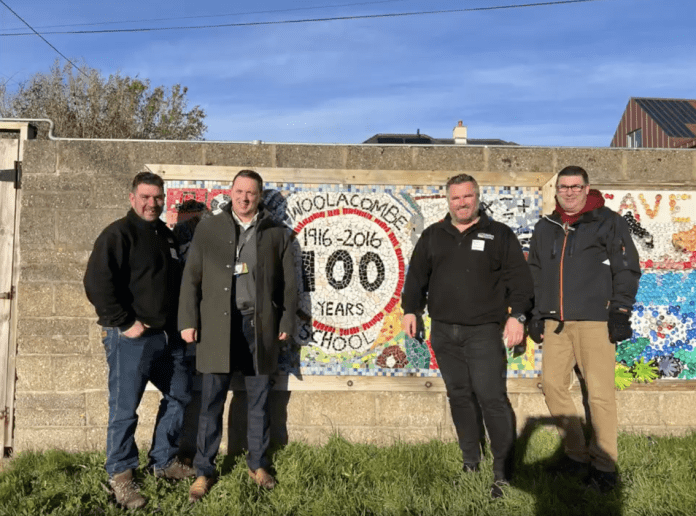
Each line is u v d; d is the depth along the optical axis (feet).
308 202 14.98
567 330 13.14
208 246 12.57
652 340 15.17
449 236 12.94
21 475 13.16
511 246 12.74
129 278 12.02
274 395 14.94
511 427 12.64
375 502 11.93
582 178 12.59
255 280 12.61
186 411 14.70
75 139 14.82
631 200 15.24
